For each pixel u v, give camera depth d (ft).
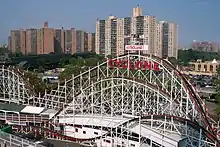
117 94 257.96
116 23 641.40
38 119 253.03
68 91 326.85
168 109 225.97
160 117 186.80
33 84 363.97
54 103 291.58
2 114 259.19
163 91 212.43
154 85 216.95
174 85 210.38
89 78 255.70
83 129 237.86
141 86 227.61
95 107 252.83
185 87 199.52
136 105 248.11
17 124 252.62
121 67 232.32
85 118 236.02
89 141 223.30
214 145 168.45
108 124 223.71
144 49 221.05
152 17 585.63
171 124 183.52
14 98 304.50
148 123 201.05
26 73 389.60
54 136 237.25
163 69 216.33
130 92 247.50
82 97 243.19
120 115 235.40
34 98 296.92
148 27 578.66
